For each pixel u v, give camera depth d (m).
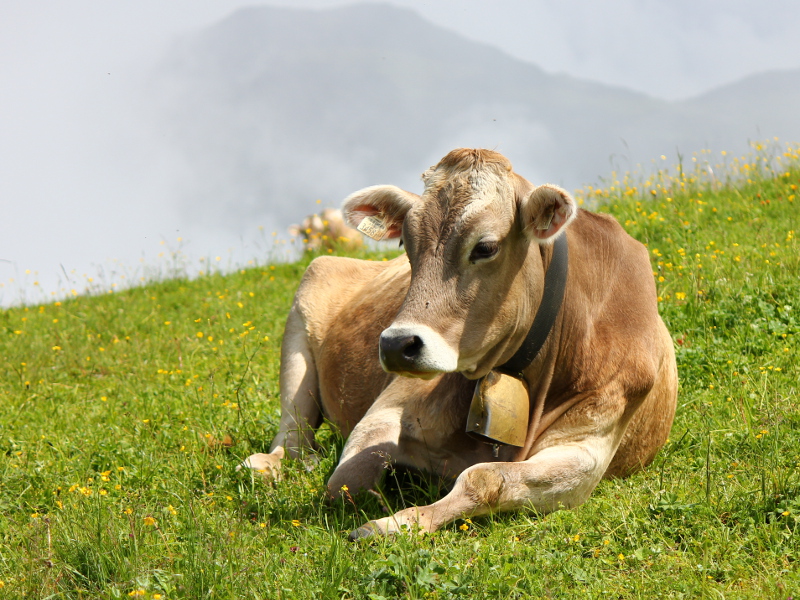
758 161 12.62
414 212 4.32
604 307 4.92
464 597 3.52
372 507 4.64
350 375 6.03
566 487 4.54
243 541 4.07
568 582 3.70
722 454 5.12
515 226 4.31
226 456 5.64
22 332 10.94
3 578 3.91
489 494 4.33
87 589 3.75
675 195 11.68
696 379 6.34
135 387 8.01
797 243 8.57
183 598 3.55
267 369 8.14
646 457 5.26
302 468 5.37
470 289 4.20
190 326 10.60
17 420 7.02
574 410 4.79
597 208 11.66
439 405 4.91
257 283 12.85
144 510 4.55
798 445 5.00
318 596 3.57
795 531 4.02
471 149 4.42
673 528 4.13
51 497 5.09
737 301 7.49
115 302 12.84
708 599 3.48
